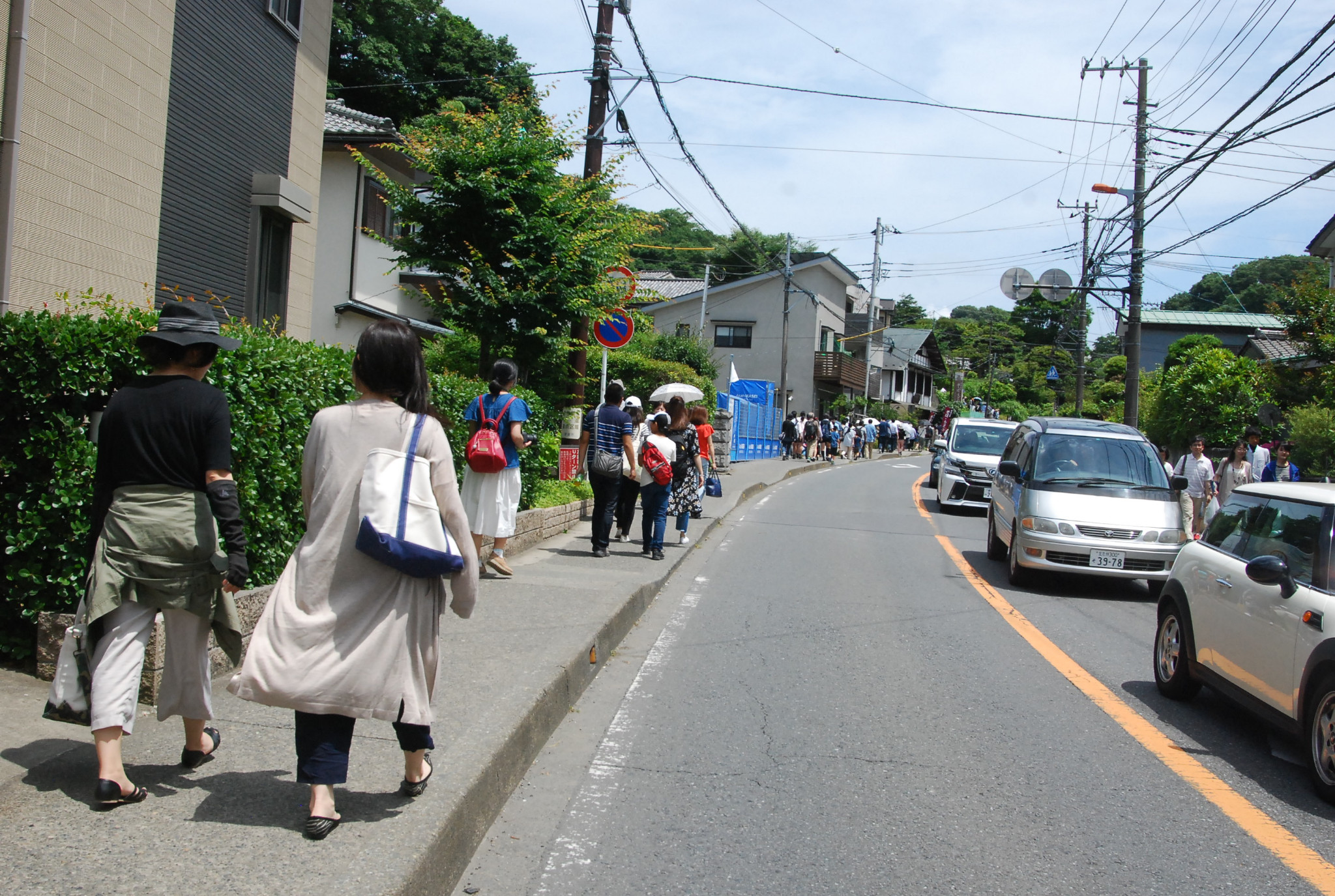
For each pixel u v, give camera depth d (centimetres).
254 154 1205
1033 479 1081
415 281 2130
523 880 358
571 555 1012
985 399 7212
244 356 542
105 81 915
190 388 348
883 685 643
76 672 338
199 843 313
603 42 1408
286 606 322
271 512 579
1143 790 470
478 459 796
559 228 1270
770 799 443
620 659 687
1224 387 2089
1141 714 602
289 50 1284
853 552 1288
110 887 280
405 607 327
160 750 399
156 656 457
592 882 357
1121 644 804
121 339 481
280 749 408
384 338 332
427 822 339
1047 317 8431
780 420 3888
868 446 4434
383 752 414
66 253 870
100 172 912
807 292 4053
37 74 825
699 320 4759
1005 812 436
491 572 864
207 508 350
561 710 547
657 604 877
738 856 383
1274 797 468
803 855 385
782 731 541
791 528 1512
